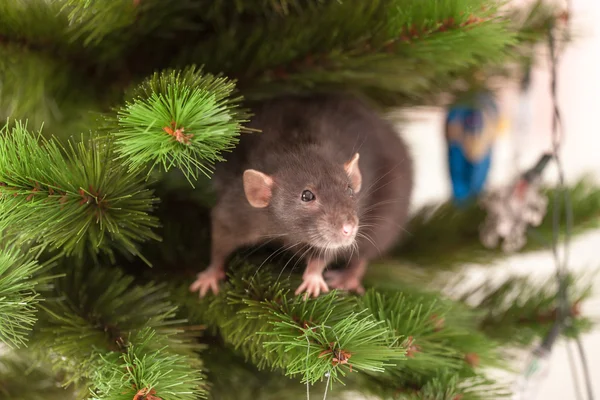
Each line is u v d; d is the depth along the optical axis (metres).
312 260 0.51
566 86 0.83
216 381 0.55
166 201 0.54
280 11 0.52
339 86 0.57
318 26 0.51
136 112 0.39
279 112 0.53
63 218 0.43
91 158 0.44
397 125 0.65
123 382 0.41
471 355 0.50
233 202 0.51
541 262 0.86
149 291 0.48
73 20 0.47
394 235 0.59
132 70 0.54
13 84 0.51
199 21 0.54
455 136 0.65
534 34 0.57
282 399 0.56
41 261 0.50
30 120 0.52
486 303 0.62
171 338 0.48
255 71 0.53
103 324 0.47
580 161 0.86
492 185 0.68
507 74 0.63
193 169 0.49
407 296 0.52
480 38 0.49
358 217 0.52
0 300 0.42
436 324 0.49
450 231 0.66
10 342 0.46
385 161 0.56
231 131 0.40
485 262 0.65
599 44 0.82
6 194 0.42
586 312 0.66
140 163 0.40
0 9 0.47
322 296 0.47
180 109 0.38
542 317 0.59
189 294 0.51
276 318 0.45
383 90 0.60
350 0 0.51
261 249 0.53
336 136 0.53
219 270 0.52
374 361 0.42
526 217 0.62
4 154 0.42
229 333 0.48
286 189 0.50
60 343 0.46
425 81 0.56
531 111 0.66
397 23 0.49
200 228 0.55
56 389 0.54
